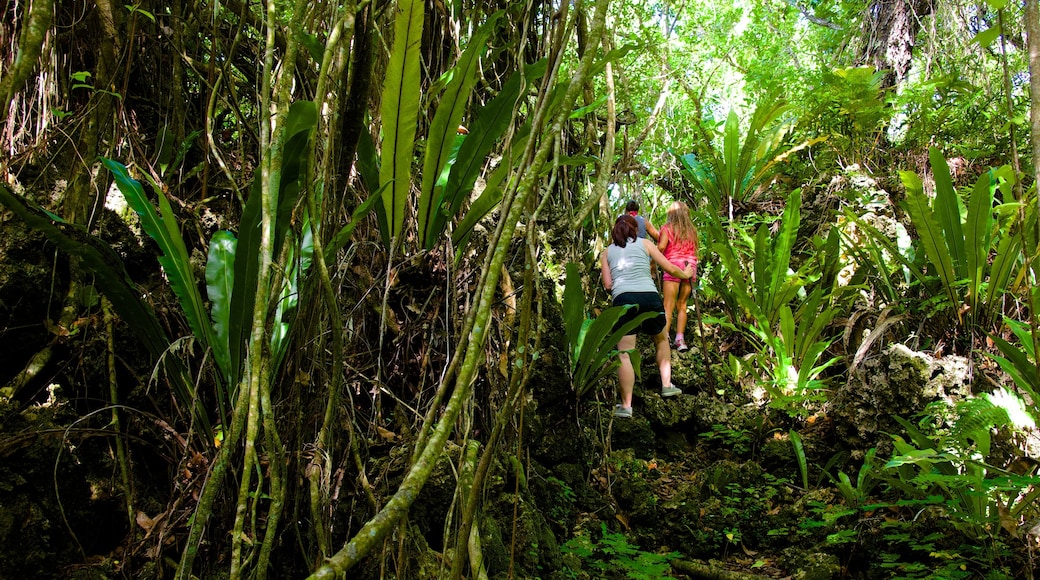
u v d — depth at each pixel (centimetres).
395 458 213
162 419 185
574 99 108
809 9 772
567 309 318
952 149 538
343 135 168
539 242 367
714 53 760
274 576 171
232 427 122
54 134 205
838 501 321
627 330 312
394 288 237
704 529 322
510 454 252
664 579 261
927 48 620
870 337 372
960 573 251
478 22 285
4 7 200
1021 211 132
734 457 385
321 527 145
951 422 314
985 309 357
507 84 191
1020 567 252
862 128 556
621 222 396
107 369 187
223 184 248
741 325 454
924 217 348
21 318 175
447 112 190
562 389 324
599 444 355
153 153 233
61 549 162
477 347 98
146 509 181
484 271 110
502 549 227
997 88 571
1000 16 119
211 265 168
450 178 208
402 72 173
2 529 149
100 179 204
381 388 216
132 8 207
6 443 155
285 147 135
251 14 250
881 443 335
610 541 284
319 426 179
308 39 184
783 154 557
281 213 143
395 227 204
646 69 518
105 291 152
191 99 254
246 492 114
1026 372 291
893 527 286
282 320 167
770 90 583
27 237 178
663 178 627
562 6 133
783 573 297
